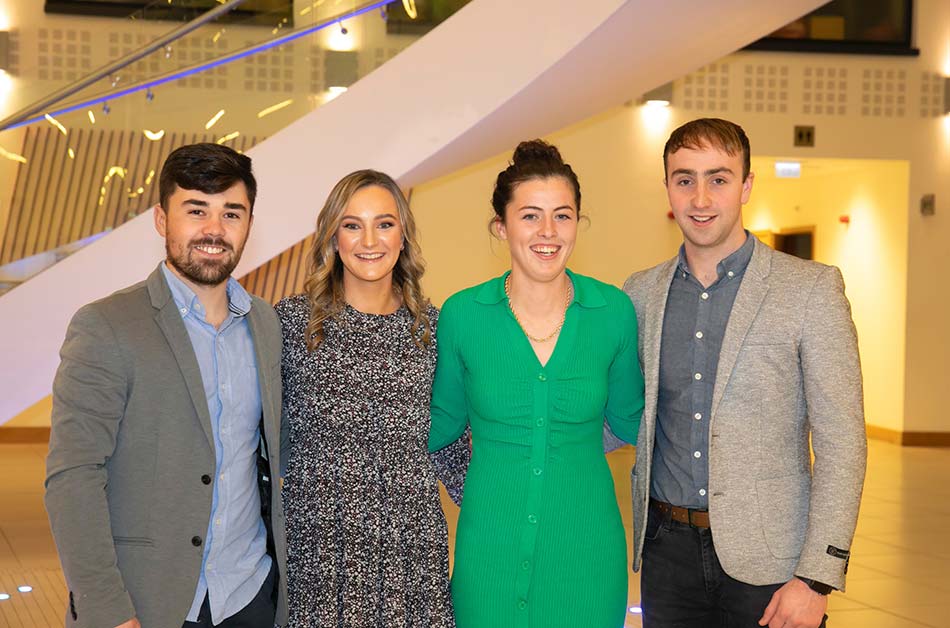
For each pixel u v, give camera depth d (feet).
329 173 19.40
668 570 8.34
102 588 6.65
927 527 22.72
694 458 8.16
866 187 39.22
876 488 27.76
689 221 8.17
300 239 19.66
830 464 7.60
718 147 8.05
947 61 37.17
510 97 18.11
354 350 8.14
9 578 17.26
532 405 8.20
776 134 36.76
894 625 15.35
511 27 18.02
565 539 8.14
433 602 8.05
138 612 6.99
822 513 7.55
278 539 7.61
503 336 8.32
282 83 19.70
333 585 7.79
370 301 8.38
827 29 36.65
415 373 8.27
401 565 7.98
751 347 7.92
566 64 17.76
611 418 9.29
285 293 28.63
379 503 7.98
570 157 36.58
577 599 8.14
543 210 8.05
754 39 19.40
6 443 34.14
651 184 36.86
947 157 37.22
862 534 21.90
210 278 7.28
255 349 7.66
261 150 19.58
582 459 8.31
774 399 7.89
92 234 20.12
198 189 7.19
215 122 19.90
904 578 18.19
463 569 8.24
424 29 18.98
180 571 7.08
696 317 8.32
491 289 8.45
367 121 19.17
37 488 25.71
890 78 36.94
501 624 8.09
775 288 8.00
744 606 7.95
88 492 6.73
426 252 36.27
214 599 7.28
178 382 7.17
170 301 7.32
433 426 8.87
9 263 20.06
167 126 20.03
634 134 36.78
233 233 7.32
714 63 36.58
